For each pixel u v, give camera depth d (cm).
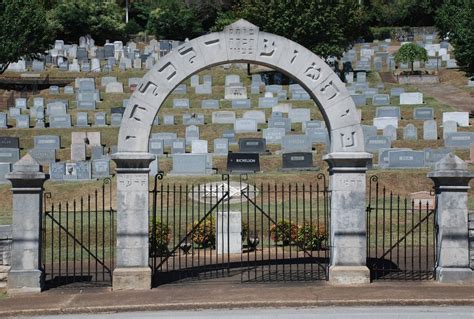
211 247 2366
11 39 6050
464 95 5941
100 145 4219
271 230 2388
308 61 1830
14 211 1767
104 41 9188
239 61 1839
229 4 9619
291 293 1688
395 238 2492
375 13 10012
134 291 1744
